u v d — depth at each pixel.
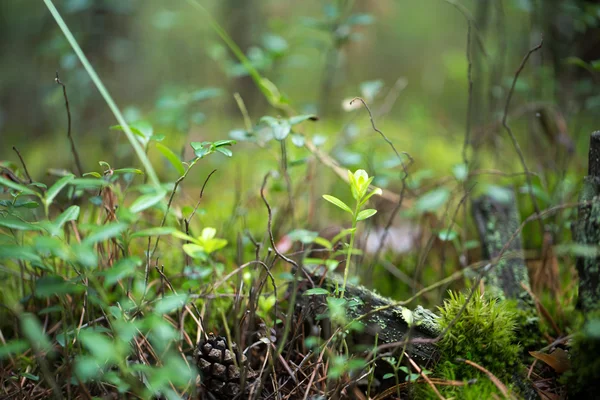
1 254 0.70
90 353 0.81
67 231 0.89
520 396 0.80
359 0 1.68
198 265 0.88
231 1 2.19
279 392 0.80
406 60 3.07
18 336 0.87
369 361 0.81
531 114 1.18
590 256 0.77
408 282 0.98
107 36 1.88
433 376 0.81
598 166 0.79
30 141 2.18
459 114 2.38
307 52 2.57
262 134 1.01
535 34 1.27
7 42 2.53
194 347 0.83
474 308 0.83
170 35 2.68
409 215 1.02
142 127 0.84
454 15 3.16
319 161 1.01
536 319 0.87
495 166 1.14
